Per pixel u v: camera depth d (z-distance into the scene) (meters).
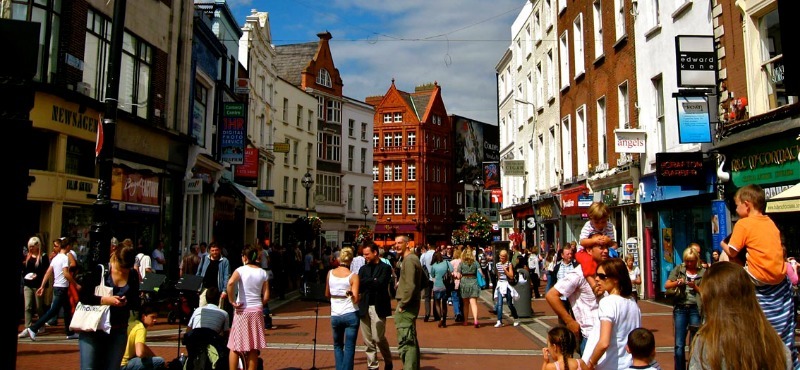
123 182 16.73
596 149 21.73
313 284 8.56
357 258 13.55
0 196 3.27
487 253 28.66
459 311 14.75
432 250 16.06
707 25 14.62
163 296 13.34
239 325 7.40
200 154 22.38
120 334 6.30
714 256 11.66
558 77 26.27
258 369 7.66
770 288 4.46
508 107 37.09
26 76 3.37
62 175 13.92
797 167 11.25
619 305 4.90
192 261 15.39
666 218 17.14
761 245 4.48
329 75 53.66
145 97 18.61
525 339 11.83
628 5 19.05
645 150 17.73
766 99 12.56
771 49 12.48
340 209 53.50
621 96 19.77
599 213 5.63
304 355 9.84
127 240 7.82
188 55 21.19
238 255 18.50
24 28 3.38
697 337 3.21
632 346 4.60
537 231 30.25
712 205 13.93
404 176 69.81
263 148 36.00
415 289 7.73
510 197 37.88
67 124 14.19
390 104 71.69
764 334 3.03
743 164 12.99
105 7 16.12
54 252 12.01
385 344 8.31
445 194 73.06
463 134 75.25
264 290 7.77
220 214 26.89
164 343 10.67
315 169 48.59
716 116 13.77
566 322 5.46
